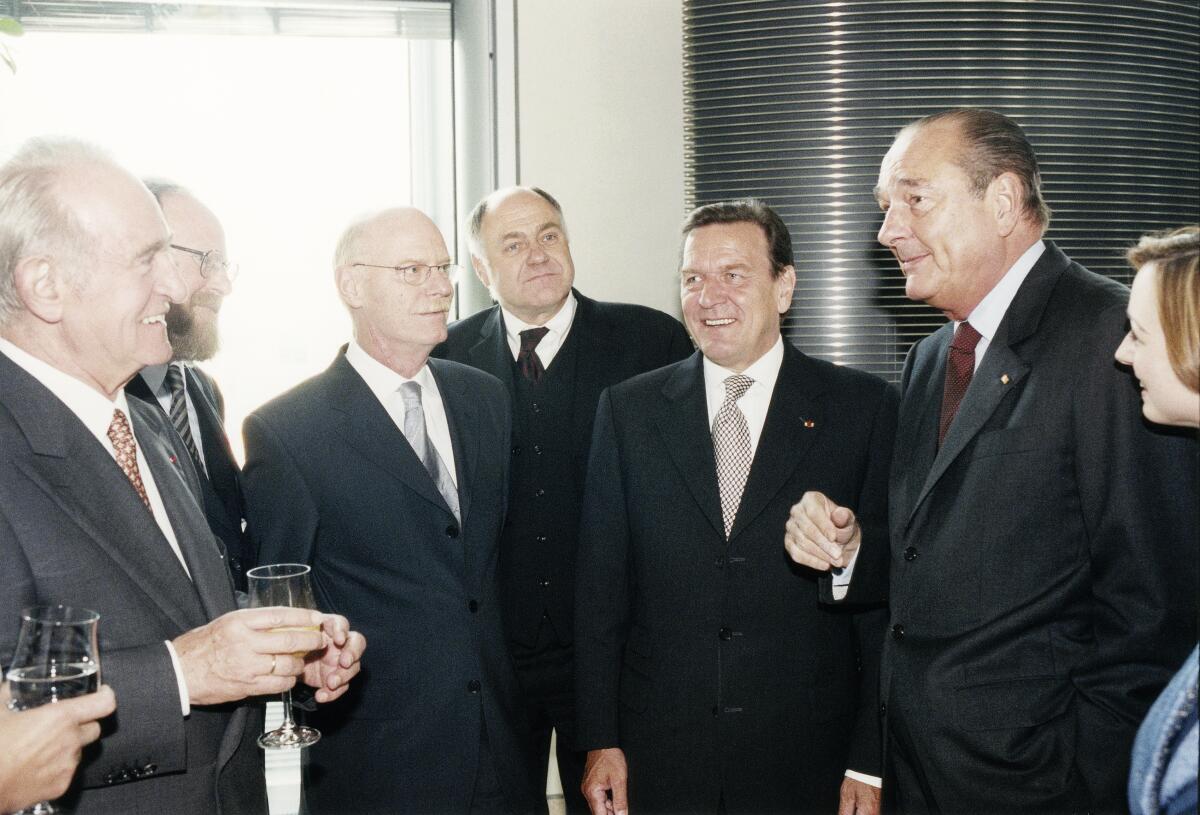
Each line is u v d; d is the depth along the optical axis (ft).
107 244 4.93
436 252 7.51
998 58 11.18
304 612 5.03
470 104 11.95
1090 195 11.43
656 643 7.49
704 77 11.56
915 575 6.37
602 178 12.08
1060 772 5.92
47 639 4.10
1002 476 6.02
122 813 4.90
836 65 11.20
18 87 11.19
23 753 3.92
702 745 7.27
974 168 6.18
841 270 11.34
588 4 11.94
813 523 6.48
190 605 5.27
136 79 11.46
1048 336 6.07
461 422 7.80
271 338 11.92
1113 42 11.39
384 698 7.14
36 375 5.06
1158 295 4.61
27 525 4.74
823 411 7.61
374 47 12.05
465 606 7.30
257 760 5.89
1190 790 3.69
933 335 7.13
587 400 9.35
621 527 7.85
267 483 7.29
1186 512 5.62
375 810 7.13
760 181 11.46
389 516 7.25
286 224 11.94
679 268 7.92
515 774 7.42
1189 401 4.67
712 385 7.81
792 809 7.22
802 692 7.27
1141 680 5.62
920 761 6.26
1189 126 11.87
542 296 9.18
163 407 7.73
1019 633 6.01
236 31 11.61
